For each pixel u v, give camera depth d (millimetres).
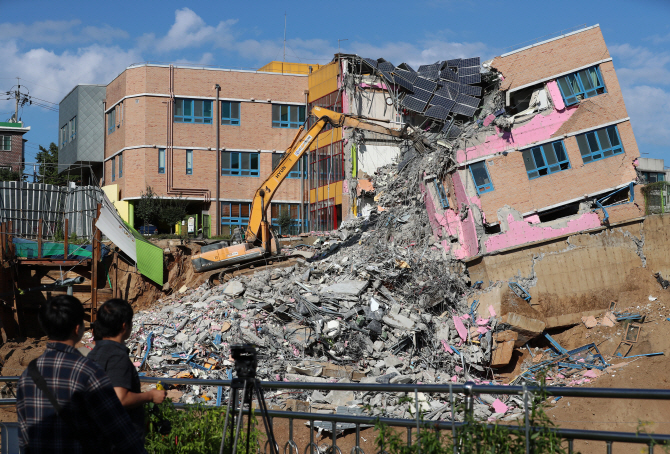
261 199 29328
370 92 40312
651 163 48656
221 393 19172
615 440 4156
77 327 4020
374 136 39844
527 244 26188
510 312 24250
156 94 43031
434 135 35312
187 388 19734
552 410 18438
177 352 22391
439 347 23375
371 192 38375
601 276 25453
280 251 31328
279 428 16234
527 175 27375
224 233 43781
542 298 25500
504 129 27625
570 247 25938
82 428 3717
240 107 44594
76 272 31984
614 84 27328
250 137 44625
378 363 21578
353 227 35688
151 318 26062
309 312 23469
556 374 22812
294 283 26203
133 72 43250
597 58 27500
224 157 44156
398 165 38188
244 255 28969
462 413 5434
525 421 4340
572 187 27109
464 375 22625
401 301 25219
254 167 44656
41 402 3699
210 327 23469
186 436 5609
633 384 20344
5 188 36250
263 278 27500
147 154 42656
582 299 25406
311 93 44781
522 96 29328
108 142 46906
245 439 5957
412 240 30125
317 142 43281
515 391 4449
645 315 23906
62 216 37844
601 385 20750
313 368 20141
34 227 36875
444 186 28938
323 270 28250
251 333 22469
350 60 40750
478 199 27453
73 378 3717
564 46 27891
